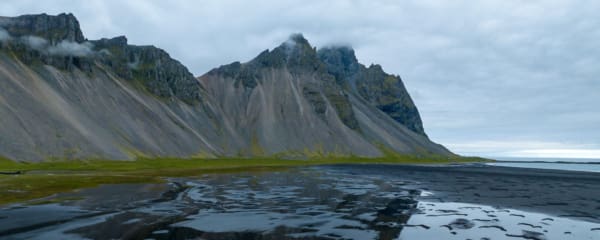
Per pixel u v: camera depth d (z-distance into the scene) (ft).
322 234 83.71
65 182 188.85
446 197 153.07
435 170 433.48
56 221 94.22
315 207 122.52
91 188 167.94
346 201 137.90
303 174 306.14
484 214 110.93
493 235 84.28
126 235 80.64
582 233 86.84
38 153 357.82
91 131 457.27
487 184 225.76
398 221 99.14
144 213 107.14
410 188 191.72
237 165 483.10
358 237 81.15
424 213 112.06
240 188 181.98
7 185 168.35
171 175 264.93
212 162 513.45
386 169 430.20
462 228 91.09
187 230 86.22
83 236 79.41
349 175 301.63
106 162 390.01
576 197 157.07
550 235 84.84
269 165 507.71
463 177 298.15
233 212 111.24
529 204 133.39
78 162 369.50
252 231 85.97
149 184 191.21
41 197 136.46
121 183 192.44
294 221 98.12
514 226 93.97
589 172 458.91
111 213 106.52
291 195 155.33
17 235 79.87
